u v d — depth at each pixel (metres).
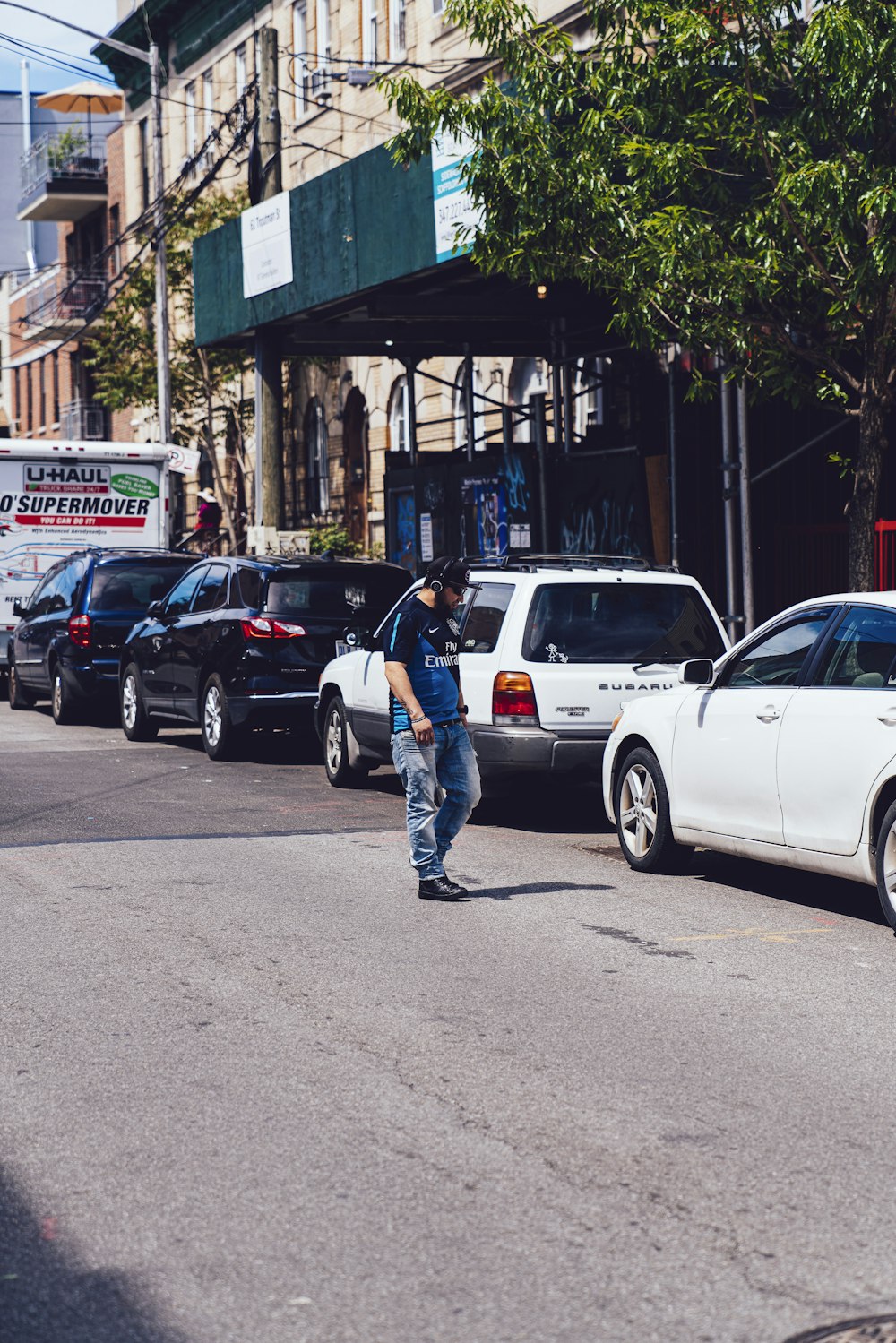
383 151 20.62
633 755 11.12
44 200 51.62
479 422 30.25
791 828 9.53
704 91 14.00
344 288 22.11
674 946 8.74
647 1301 4.43
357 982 7.92
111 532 26.03
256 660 16.95
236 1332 4.25
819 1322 4.30
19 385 62.25
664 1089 6.27
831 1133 5.78
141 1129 5.83
